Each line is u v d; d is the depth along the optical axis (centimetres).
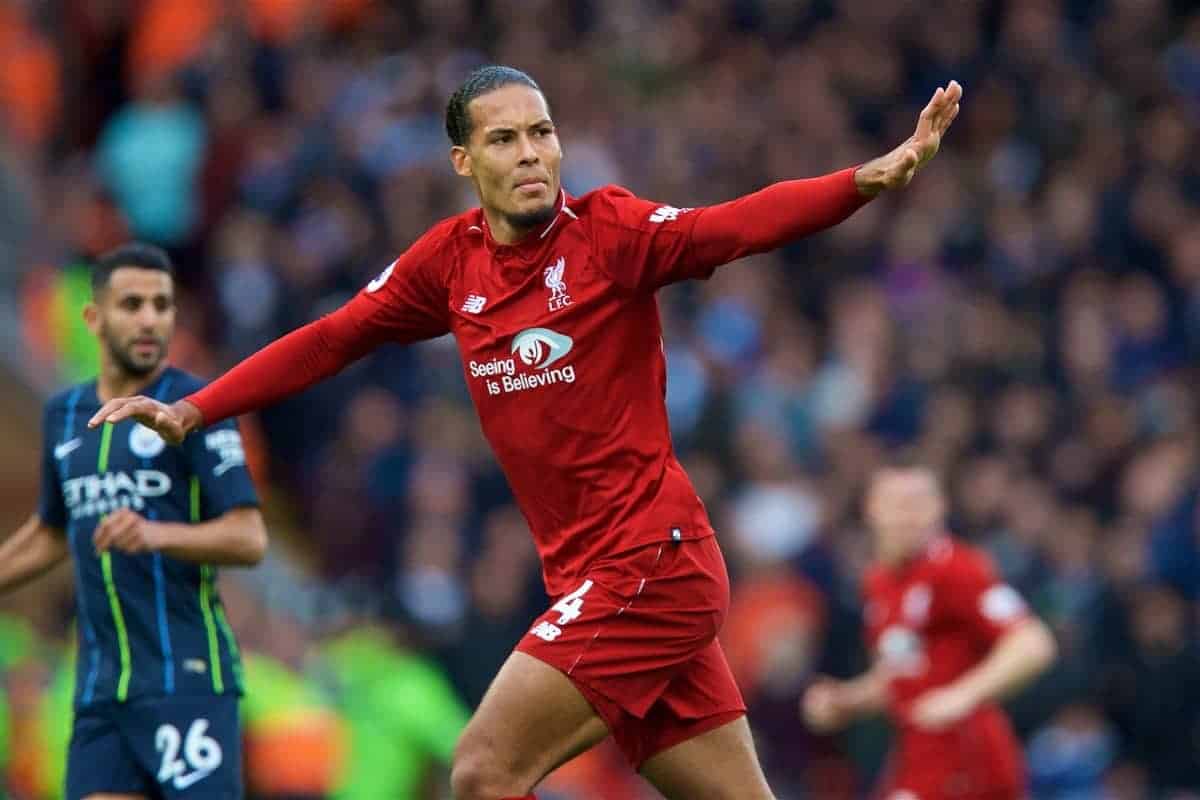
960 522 3994
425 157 4828
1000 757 2647
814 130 5081
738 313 4594
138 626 1977
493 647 3428
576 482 1716
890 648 2680
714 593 1722
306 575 4122
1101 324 4553
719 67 5325
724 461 4166
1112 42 5344
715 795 1758
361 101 4997
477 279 1744
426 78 5041
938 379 4372
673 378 4344
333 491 4078
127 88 5350
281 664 3228
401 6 5509
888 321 4488
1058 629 3631
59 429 2042
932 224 4816
